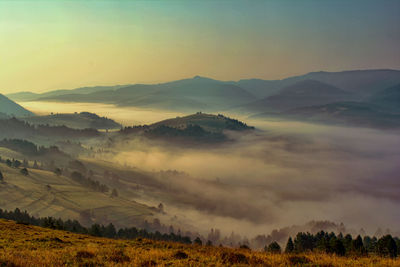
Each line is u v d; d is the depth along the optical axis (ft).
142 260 56.70
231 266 54.65
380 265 53.42
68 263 54.34
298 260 58.23
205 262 57.41
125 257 58.95
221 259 58.95
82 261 56.08
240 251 74.02
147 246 88.07
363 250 69.77
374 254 68.69
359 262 56.18
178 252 62.90
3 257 51.16
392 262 55.16
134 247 81.00
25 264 49.57
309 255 63.46
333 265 54.29
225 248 85.66
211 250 73.56
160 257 60.44
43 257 57.00
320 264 55.01
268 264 55.42
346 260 58.44
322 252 67.97
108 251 64.23
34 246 79.15
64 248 77.30
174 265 54.29
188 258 59.41
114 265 53.31
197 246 88.94
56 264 51.98
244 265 54.75
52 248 78.43
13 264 49.37
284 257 60.23
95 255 61.16
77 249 67.51
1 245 77.30
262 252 74.69
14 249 73.20
